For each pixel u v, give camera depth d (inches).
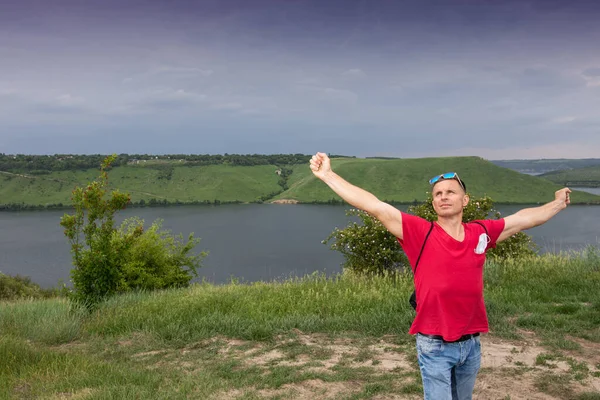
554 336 246.4
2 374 221.5
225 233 4899.1
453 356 108.1
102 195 438.3
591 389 181.3
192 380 201.8
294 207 7465.6
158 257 660.1
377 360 221.6
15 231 5108.3
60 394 193.9
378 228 497.0
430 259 107.3
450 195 108.7
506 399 172.9
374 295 345.7
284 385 195.8
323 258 3612.2
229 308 341.7
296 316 302.7
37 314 355.3
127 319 328.5
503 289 358.9
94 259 426.6
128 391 189.6
